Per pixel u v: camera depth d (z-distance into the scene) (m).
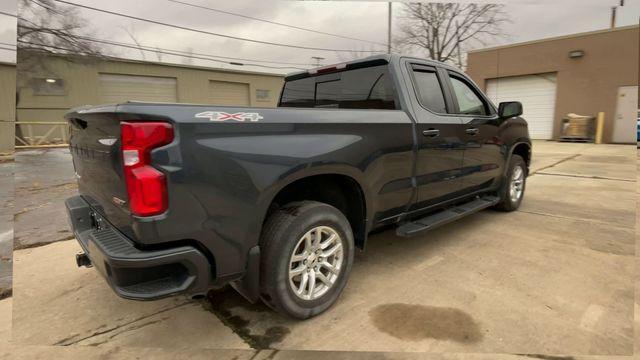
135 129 1.89
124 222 2.10
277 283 2.44
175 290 2.04
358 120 2.80
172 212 1.97
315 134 2.53
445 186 3.75
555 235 4.29
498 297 2.92
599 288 3.04
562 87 16.66
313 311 2.64
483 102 4.45
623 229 4.49
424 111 3.45
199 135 2.03
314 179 2.86
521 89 17.97
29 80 17.36
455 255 3.74
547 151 13.12
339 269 2.78
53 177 8.74
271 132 2.31
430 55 19.55
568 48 16.31
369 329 2.53
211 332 2.55
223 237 2.16
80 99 18.67
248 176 2.20
